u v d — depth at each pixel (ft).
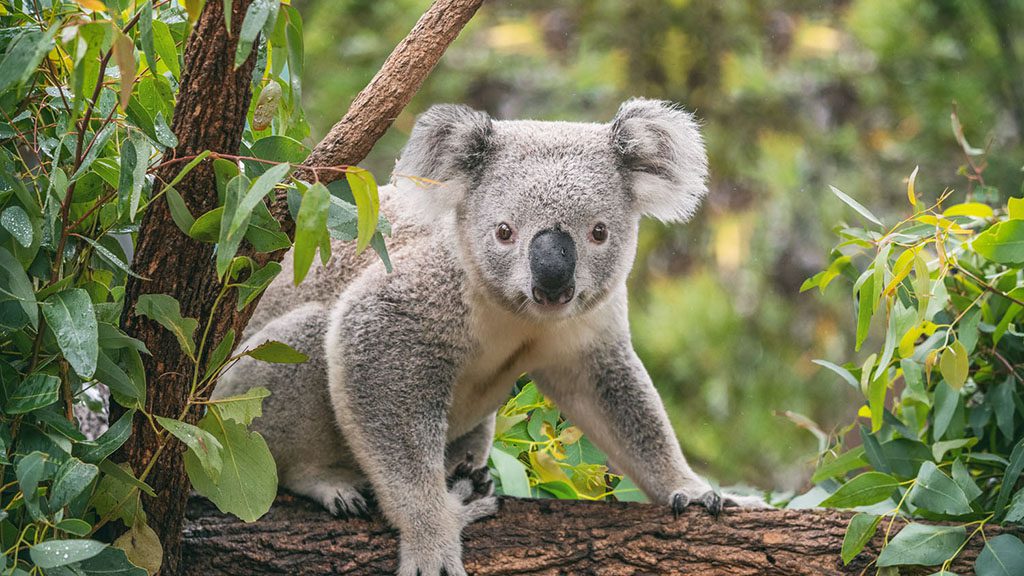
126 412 14.49
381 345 18.81
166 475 15.61
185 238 14.87
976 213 17.98
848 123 48.57
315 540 17.35
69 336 13.42
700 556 16.89
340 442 19.48
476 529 17.52
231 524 17.24
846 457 19.30
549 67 49.19
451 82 48.34
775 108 47.98
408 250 19.79
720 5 48.57
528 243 18.47
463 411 20.35
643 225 45.73
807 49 48.06
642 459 19.80
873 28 47.98
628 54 48.55
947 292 18.52
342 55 48.03
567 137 19.67
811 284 20.22
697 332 43.55
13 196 14.29
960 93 46.91
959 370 17.04
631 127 19.58
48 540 13.97
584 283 18.69
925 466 16.89
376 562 17.33
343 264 20.84
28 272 14.71
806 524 17.11
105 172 14.52
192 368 15.40
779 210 46.24
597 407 20.33
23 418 14.16
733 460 42.88
